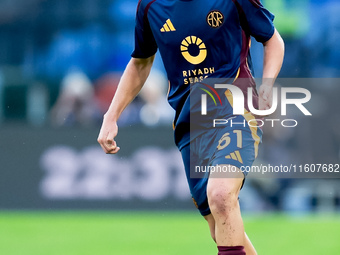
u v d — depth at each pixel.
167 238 27.91
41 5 45.81
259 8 14.35
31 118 43.25
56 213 34.50
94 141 34.97
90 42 45.31
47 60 45.16
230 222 12.95
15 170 35.19
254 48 41.72
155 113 40.97
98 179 34.69
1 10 45.59
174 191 34.22
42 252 25.58
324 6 46.00
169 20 14.51
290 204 35.03
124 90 15.83
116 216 33.41
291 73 44.28
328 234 28.48
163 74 42.34
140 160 34.53
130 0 45.81
